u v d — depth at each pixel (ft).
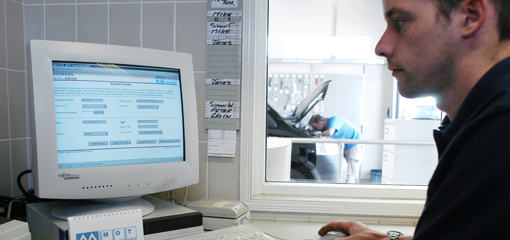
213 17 3.27
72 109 2.33
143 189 2.50
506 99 0.89
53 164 2.22
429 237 0.96
